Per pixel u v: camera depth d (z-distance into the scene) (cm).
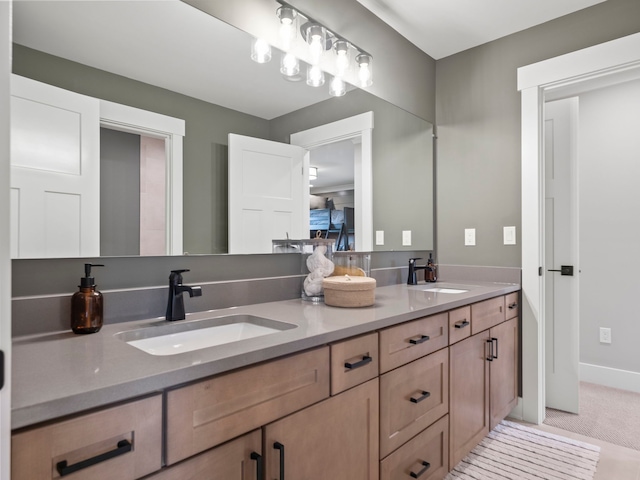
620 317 290
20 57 107
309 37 180
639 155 283
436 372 159
